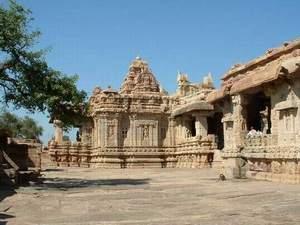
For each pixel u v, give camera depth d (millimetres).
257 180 28438
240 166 30906
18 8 26500
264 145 28594
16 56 26938
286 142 26219
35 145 37031
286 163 25906
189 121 60781
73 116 29875
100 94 62844
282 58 27453
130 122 62062
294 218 13023
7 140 34188
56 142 64438
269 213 14133
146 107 62531
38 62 27578
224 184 26094
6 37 26000
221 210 15172
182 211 15203
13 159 33688
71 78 28531
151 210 15641
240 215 13930
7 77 27375
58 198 20250
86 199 19672
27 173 29047
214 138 53656
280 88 26766
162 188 24578
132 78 67188
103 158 60594
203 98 54156
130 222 13047
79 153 64562
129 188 24953
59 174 42375
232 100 33281
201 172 42562
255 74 29312
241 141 32062
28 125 104562
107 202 18375
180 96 65250
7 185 26500
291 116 25781
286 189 21312
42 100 26938
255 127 33219
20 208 16875
